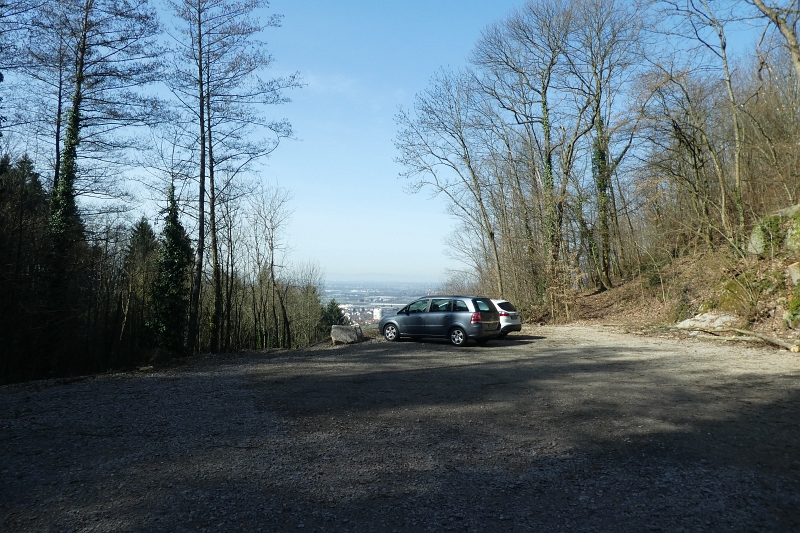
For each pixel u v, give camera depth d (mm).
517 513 4211
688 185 23422
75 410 7836
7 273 17719
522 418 7281
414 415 7504
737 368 11273
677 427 6707
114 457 5629
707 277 21438
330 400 8555
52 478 4984
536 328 23891
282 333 43188
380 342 17750
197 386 9930
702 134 21609
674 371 11133
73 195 20406
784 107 22672
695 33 16859
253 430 6715
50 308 19469
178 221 26141
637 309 25922
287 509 4289
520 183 33625
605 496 4543
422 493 4637
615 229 33969
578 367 11914
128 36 19781
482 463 5434
